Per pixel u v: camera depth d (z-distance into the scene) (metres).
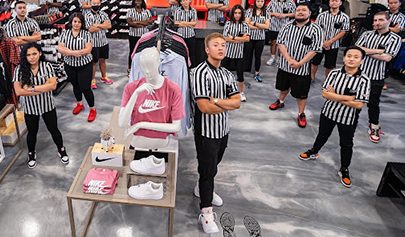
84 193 2.45
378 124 4.87
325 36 6.25
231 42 5.40
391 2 6.18
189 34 6.25
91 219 3.19
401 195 3.47
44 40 5.43
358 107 3.46
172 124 2.46
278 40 4.93
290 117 5.37
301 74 4.79
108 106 5.42
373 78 4.60
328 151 4.51
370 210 3.52
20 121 4.48
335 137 4.85
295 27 4.67
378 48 4.47
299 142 4.69
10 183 3.61
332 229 3.24
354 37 8.53
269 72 7.23
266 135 4.82
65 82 6.11
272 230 3.19
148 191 2.41
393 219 3.42
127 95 2.44
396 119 5.53
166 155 2.79
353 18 8.77
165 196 2.48
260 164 4.16
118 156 2.66
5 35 4.40
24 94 3.46
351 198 3.68
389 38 4.41
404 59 6.96
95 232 3.05
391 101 6.23
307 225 3.27
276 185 3.81
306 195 3.68
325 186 3.84
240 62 5.58
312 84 6.71
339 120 3.65
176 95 2.41
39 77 3.52
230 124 5.05
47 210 3.28
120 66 7.15
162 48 2.98
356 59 3.38
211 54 2.65
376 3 8.10
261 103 5.79
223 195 3.61
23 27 4.99
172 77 2.98
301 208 3.49
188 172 3.95
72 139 4.47
